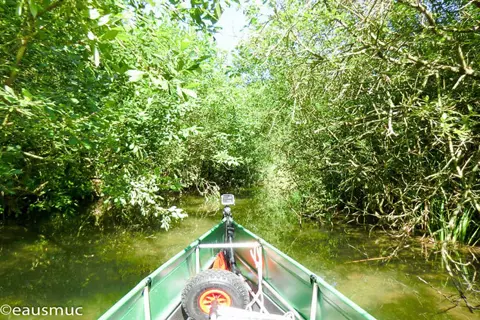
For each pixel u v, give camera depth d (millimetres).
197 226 9281
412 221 5645
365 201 8242
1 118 3562
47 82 4000
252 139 13836
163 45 2992
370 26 4930
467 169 5344
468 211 6281
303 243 7551
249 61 7297
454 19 5047
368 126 6367
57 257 6918
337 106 6738
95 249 7418
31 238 8094
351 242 7453
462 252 6176
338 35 5941
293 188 9727
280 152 9836
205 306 2879
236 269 4199
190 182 13469
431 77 5848
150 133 7031
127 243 7816
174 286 3393
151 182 7395
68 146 5051
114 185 6156
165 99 7180
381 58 4820
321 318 2707
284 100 7969
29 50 3496
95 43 2115
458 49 4551
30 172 6734
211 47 9594
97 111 3713
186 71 2461
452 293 5004
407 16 5352
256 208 11523
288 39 5434
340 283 5488
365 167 6547
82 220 9602
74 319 4574
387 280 5516
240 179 15898
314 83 6434
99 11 2084
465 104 5129
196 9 2352
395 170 6812
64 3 2258
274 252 3516
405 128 5504
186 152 12062
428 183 5668
